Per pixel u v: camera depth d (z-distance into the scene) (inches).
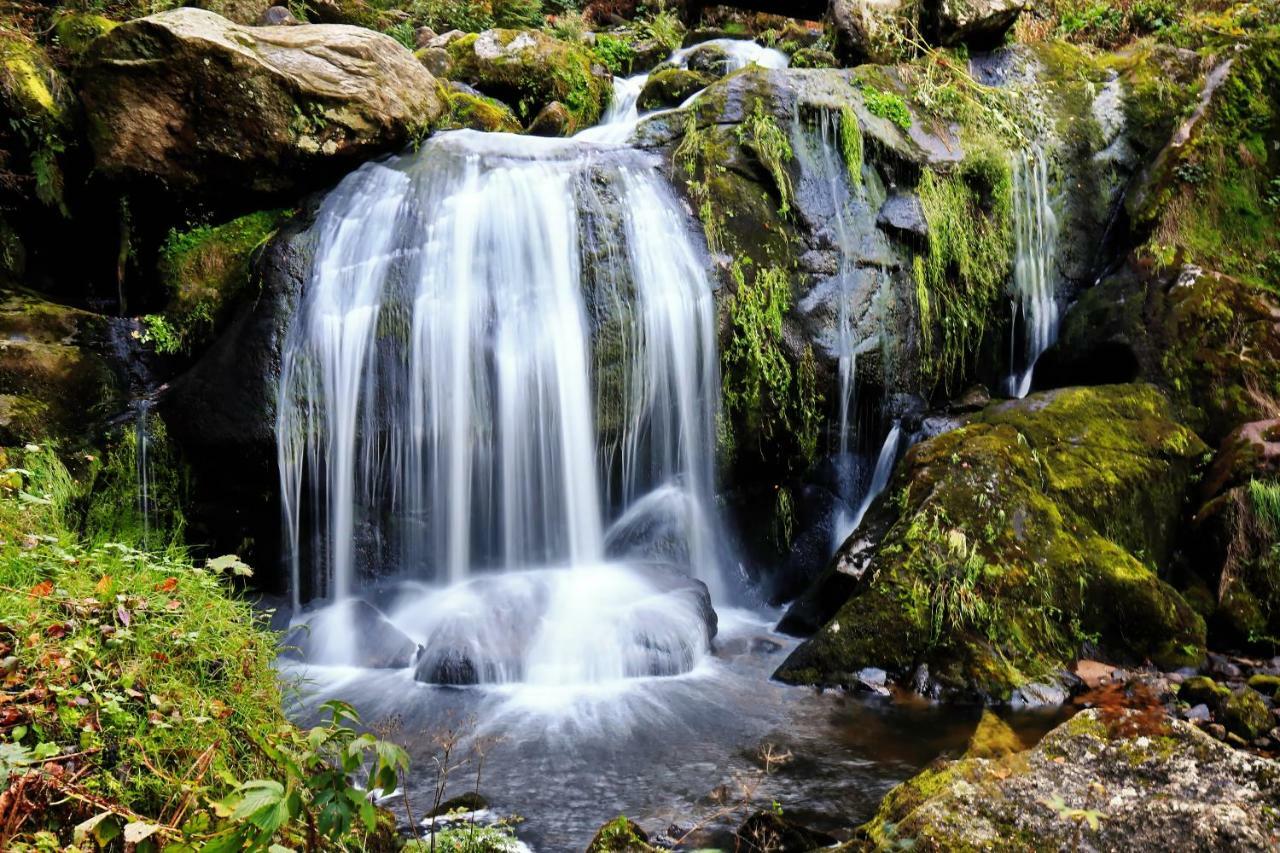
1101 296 315.0
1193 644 232.1
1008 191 321.4
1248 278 311.0
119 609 141.6
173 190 275.7
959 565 230.2
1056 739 133.4
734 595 289.1
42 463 237.6
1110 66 358.0
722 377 283.3
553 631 236.1
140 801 122.3
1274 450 261.1
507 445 266.4
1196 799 120.7
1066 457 257.9
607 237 277.0
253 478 259.8
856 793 175.0
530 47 367.2
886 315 299.0
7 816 110.0
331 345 260.7
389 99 290.2
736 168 296.0
